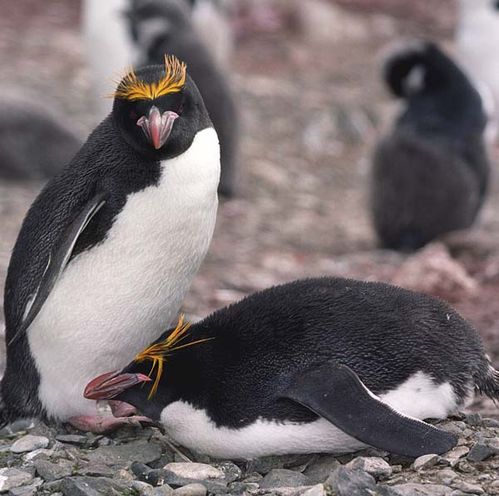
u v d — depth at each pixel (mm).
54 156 24188
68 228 9453
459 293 16938
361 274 18688
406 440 8453
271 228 22812
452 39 42500
